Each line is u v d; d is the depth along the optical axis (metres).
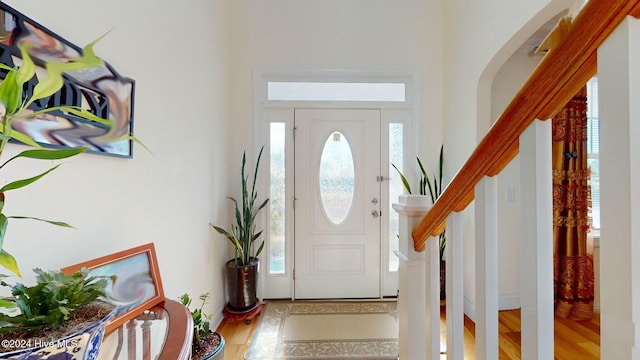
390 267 2.94
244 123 2.83
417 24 2.89
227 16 2.67
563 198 2.43
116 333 0.89
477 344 0.71
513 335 2.13
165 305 1.11
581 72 0.45
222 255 2.53
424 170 2.86
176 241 1.69
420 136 2.90
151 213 1.45
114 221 1.19
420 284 1.05
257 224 2.86
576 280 2.40
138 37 1.35
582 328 2.24
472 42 2.37
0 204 0.47
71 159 0.99
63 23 0.96
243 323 2.39
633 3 0.36
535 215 0.54
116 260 1.02
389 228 2.93
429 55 2.89
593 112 2.55
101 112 1.10
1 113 0.75
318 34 2.86
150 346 0.81
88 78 1.05
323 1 2.86
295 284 2.91
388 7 2.88
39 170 0.89
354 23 2.87
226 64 2.65
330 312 2.60
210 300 2.22
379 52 2.87
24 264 0.85
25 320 0.56
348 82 2.92
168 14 1.62
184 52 1.80
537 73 0.51
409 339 1.05
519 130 0.57
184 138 1.80
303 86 2.92
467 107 2.46
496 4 2.06
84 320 0.62
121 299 0.99
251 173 2.83
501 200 2.48
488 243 0.68
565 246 2.42
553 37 0.48
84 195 1.04
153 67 1.47
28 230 0.86
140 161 1.36
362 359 1.92
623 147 0.38
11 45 0.80
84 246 1.04
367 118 2.92
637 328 0.38
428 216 0.91
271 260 2.92
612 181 0.40
